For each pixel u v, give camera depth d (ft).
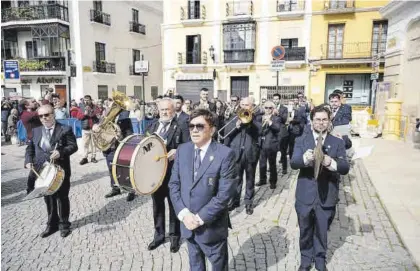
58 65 75.92
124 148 11.75
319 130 10.30
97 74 78.23
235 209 17.63
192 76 77.36
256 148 17.37
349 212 16.97
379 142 39.42
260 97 72.13
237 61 73.00
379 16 64.18
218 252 8.95
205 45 75.77
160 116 14.08
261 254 12.74
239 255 12.67
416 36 38.81
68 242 14.03
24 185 22.52
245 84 74.64
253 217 16.52
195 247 9.12
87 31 75.97
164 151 12.48
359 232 14.57
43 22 72.54
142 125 36.45
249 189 17.22
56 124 14.49
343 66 66.59
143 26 94.12
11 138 41.37
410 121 39.24
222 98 75.61
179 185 9.29
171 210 12.81
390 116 42.34
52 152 13.71
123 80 87.61
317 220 10.62
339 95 16.76
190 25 75.92
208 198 8.70
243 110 16.69
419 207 17.10
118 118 20.39
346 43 66.64
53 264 12.26
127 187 11.57
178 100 16.88
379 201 18.65
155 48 100.63
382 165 27.20
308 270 11.07
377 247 13.19
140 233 14.89
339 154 10.41
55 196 14.47
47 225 14.76
